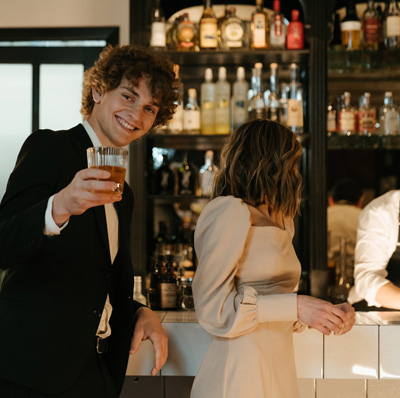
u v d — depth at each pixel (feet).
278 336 4.68
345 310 4.71
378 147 9.78
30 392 3.90
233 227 4.59
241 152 4.92
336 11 9.94
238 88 9.37
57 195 3.51
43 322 3.97
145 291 9.08
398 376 5.79
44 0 10.05
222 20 9.89
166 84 4.74
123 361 4.71
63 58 10.34
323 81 9.06
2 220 3.89
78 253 4.21
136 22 9.11
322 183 9.02
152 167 9.73
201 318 4.65
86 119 5.03
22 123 10.41
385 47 9.27
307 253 9.21
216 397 4.53
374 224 8.13
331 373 5.82
